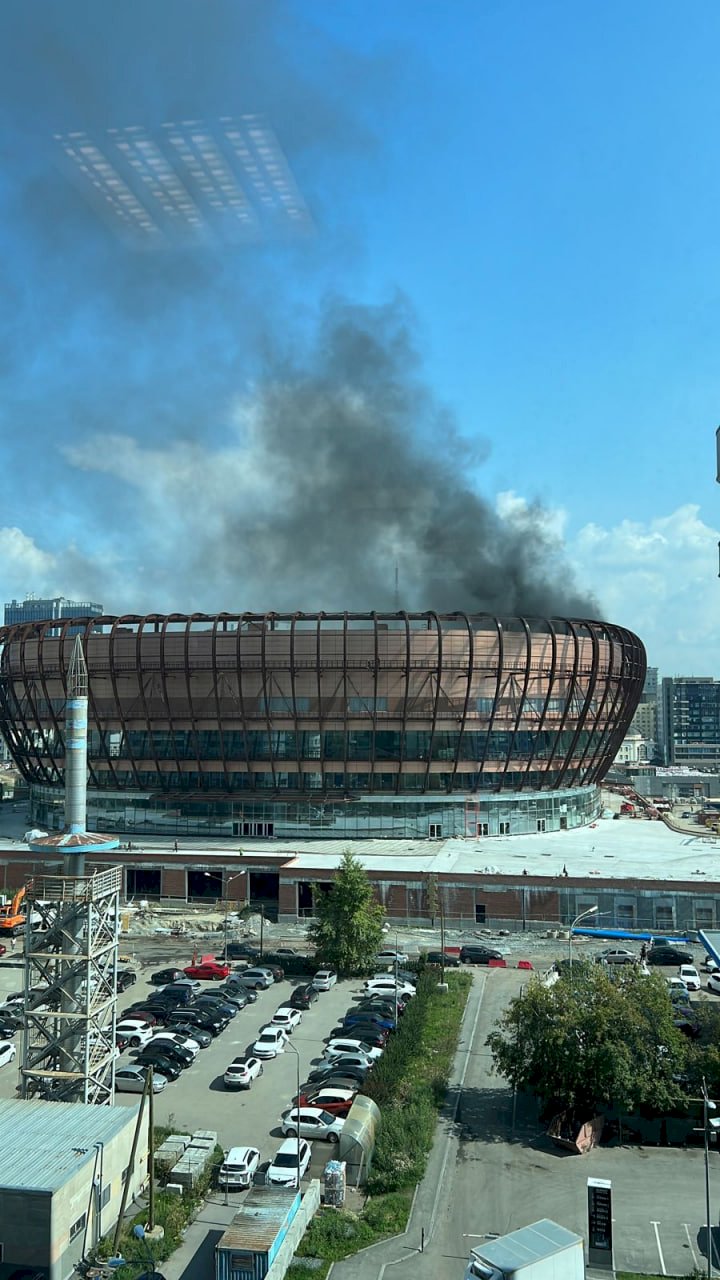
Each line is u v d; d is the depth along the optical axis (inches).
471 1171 1692.9
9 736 4813.0
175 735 4301.2
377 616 4165.8
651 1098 1804.9
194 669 4220.0
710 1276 1363.2
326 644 4153.5
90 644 4340.6
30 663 4485.7
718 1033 1926.7
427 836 4229.8
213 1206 1582.2
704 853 3882.9
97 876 1829.5
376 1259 1418.6
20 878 3809.1
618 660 4694.9
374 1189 1638.8
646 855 3828.7
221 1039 2394.2
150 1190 1497.3
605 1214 1424.7
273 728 4229.8
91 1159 1451.8
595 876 3356.3
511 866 3565.5
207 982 2869.1
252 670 4175.7
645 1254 1443.2
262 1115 1924.2
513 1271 1204.5
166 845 4042.8
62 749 4483.3
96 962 1872.5
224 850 3895.2
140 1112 1541.6
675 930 3230.8
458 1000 2625.5
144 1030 2346.2
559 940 3260.3
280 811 4237.2
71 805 1955.0
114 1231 1489.9
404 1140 1740.9
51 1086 1798.7
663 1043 1854.1
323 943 2947.8
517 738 4335.6
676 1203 1594.5
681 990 2623.0
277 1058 2252.7
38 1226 1343.5
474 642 4202.8
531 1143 1807.3
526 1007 1911.9
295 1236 1437.0
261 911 3218.5
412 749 4215.1
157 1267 1395.2
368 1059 2159.2
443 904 3388.3
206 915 3548.2
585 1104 1855.3
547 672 4350.4
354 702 4175.7
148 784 4384.8
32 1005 1836.9
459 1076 2118.6
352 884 2974.9
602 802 5816.9
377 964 3004.4
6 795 6702.8
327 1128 1820.9
